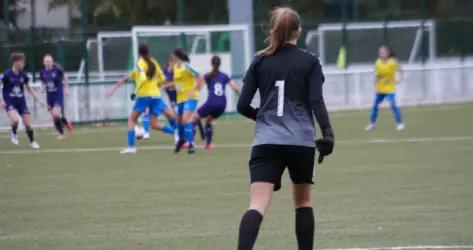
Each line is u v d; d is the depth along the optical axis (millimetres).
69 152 48125
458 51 89750
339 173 36375
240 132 58469
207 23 86812
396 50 86125
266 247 22297
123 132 61094
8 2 76875
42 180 36500
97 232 24812
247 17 72875
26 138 58125
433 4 100875
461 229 24047
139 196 31391
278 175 18406
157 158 44000
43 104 52781
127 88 68438
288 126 18312
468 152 43000
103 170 39469
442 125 59062
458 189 31219
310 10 91938
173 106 57062
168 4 86562
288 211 27562
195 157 44031
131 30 74062
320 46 83312
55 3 80250
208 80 47219
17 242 23625
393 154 42938
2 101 52000
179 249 22297
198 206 28891
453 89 84188
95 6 83312
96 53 69750
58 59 69875
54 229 25422
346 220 25703
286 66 18469
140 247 22609
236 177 35906
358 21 89938
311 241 19172
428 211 26922
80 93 67062
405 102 81812
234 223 25734
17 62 51469
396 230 24062
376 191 31203
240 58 72125
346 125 61656
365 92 79562
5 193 32969
